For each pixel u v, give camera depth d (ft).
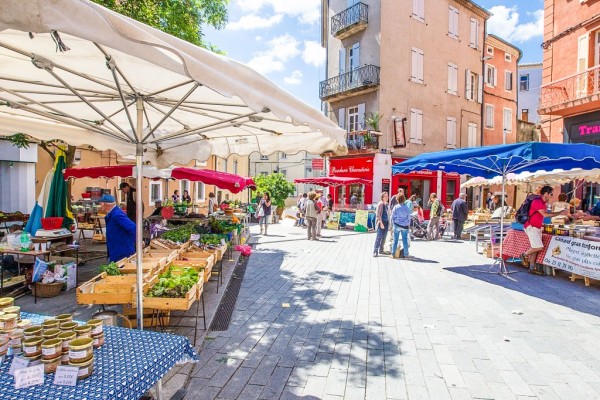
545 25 53.57
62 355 7.06
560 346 15.30
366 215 61.41
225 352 14.47
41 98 13.30
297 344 15.30
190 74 6.57
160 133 19.66
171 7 31.78
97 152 59.67
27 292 21.50
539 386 12.17
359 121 79.30
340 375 12.77
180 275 15.79
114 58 9.64
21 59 10.07
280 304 20.76
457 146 87.97
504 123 99.66
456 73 87.71
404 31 78.33
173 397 10.47
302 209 70.74
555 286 24.97
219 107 13.44
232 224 39.68
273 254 37.78
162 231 35.58
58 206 28.04
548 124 52.24
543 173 40.45
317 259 35.01
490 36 94.58
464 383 12.31
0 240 25.58
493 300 21.67
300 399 11.29
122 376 6.82
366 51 77.66
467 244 45.96
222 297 21.85
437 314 19.20
